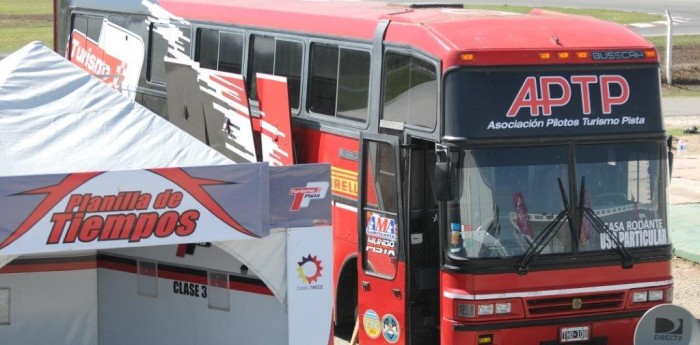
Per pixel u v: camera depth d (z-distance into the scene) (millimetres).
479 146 13617
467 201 13602
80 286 15695
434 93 14008
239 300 14531
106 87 14242
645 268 14117
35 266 15344
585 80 14047
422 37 14430
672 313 11586
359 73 15828
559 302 13805
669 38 48312
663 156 14312
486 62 13766
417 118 14398
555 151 13875
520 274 13641
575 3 70188
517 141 13727
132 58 22281
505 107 13750
